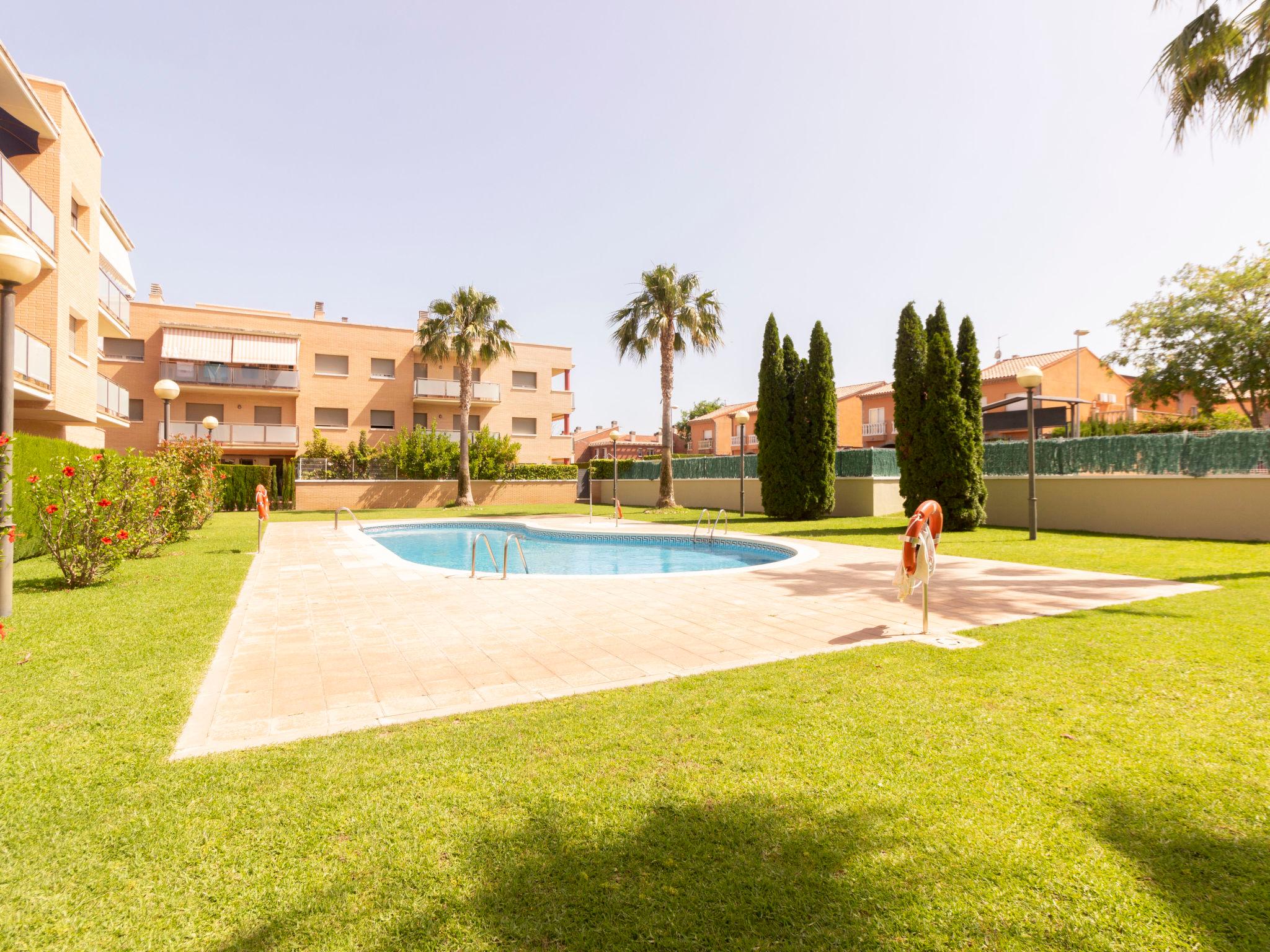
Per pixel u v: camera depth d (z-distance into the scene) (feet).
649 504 103.04
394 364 115.24
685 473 96.78
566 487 114.83
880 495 67.41
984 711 11.52
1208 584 24.57
